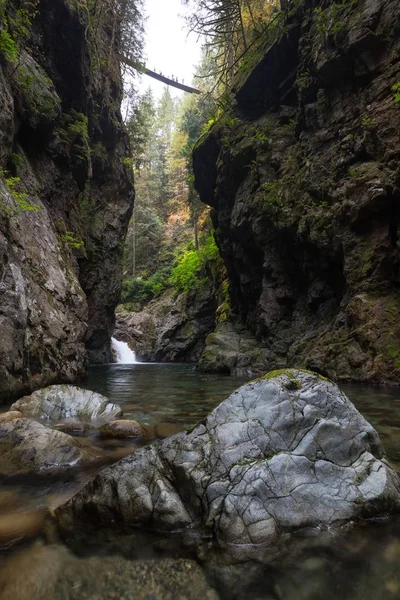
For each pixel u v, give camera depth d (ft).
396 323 25.40
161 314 95.40
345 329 29.04
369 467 7.41
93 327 60.95
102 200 63.93
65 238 39.60
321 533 6.40
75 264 39.93
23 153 34.53
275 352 39.34
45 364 24.59
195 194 90.74
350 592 5.04
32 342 23.24
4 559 5.87
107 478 7.60
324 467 7.30
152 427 14.42
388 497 6.98
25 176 32.45
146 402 20.94
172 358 79.10
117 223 65.77
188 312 82.58
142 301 109.50
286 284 42.16
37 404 16.05
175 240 125.90
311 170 35.86
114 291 64.95
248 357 40.65
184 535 6.53
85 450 11.05
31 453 10.49
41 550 6.12
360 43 29.81
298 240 37.09
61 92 47.83
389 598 4.91
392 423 13.94
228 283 62.08
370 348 25.71
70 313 30.60
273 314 42.24
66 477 9.36
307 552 5.94
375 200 27.48
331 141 34.65
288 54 42.96
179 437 8.25
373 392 21.26
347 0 32.42
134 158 81.35
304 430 7.77
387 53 29.40
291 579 5.34
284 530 6.44
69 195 46.19
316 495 6.89
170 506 6.94
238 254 50.72
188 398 22.45
